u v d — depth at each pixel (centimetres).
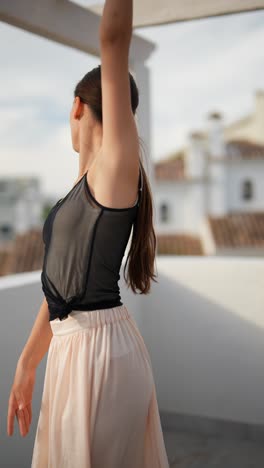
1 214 5241
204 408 353
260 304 341
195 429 355
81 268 139
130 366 140
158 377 366
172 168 3484
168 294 363
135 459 142
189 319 358
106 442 136
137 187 142
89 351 138
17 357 255
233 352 347
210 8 300
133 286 160
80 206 139
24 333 260
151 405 150
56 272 142
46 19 275
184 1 305
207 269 353
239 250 2197
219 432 349
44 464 146
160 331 366
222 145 3366
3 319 247
